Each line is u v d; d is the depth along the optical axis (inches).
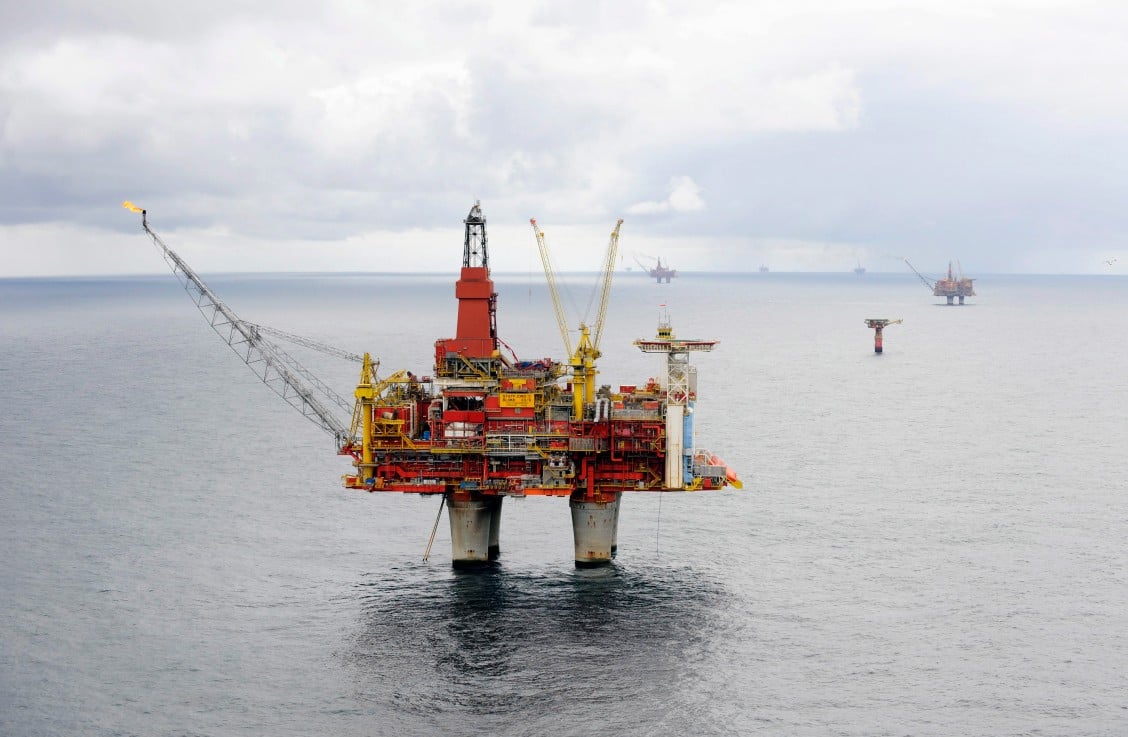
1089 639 3373.5
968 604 3659.0
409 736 2854.3
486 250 4483.3
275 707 2994.6
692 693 3063.5
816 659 3260.3
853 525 4574.3
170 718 2933.1
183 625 3501.5
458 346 4387.3
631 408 4030.5
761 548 4271.7
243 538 4384.8
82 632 3435.0
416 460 4035.4
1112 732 2851.9
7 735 2829.7
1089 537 4375.0
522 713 2965.1
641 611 3624.5
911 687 3088.1
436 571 4018.2
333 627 3496.6
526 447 3951.8
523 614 3599.9
